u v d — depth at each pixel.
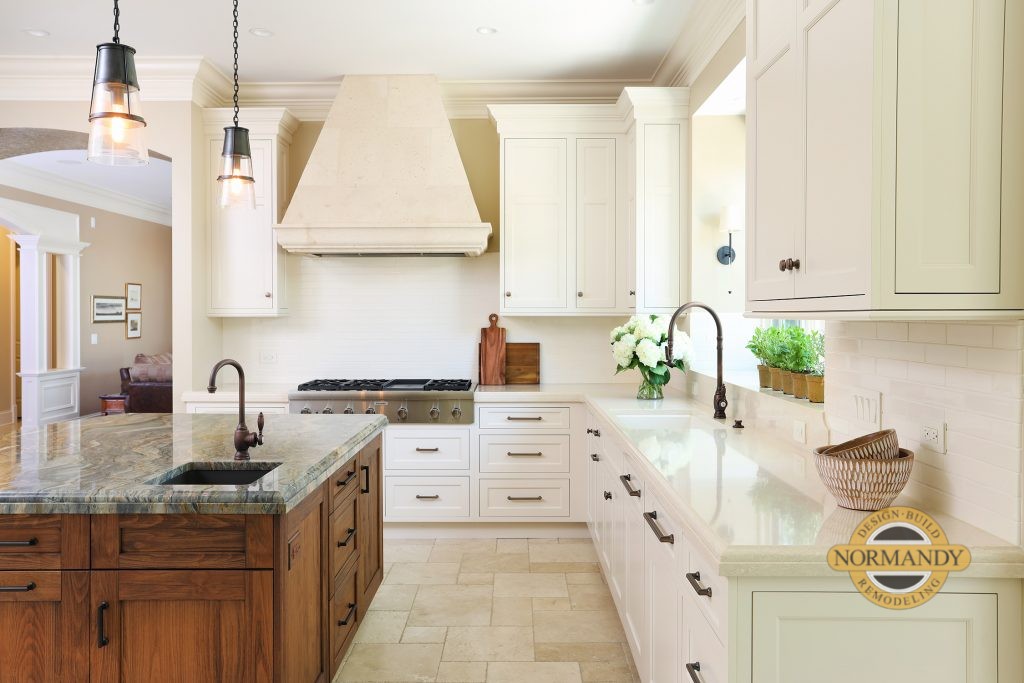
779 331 2.73
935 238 1.34
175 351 4.16
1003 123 1.34
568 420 4.14
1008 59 1.34
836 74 1.47
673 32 3.67
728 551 1.36
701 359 3.78
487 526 4.25
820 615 1.37
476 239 4.01
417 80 4.26
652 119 3.89
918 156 1.33
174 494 1.81
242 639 1.83
